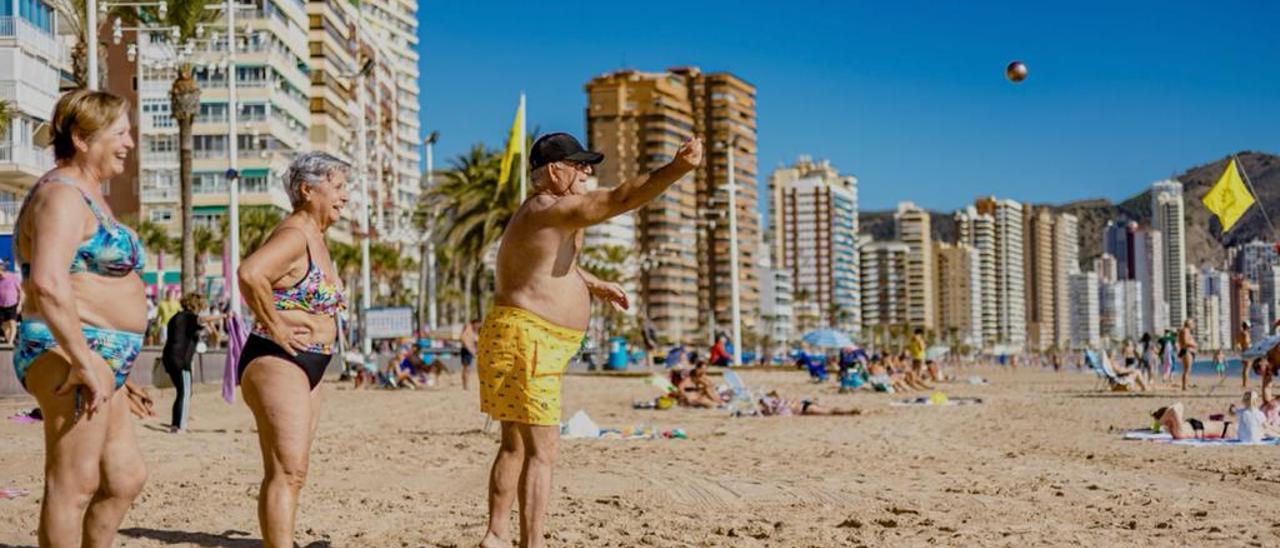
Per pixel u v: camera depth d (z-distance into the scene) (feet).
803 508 29.45
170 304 93.40
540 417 20.62
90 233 16.37
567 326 20.74
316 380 19.63
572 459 41.96
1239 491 32.99
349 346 178.19
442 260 287.07
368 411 73.77
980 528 26.00
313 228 19.81
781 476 36.35
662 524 26.55
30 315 16.46
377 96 369.09
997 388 128.36
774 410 73.46
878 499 31.09
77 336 15.89
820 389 122.31
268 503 19.01
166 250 211.82
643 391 110.42
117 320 16.71
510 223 20.90
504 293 20.88
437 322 384.06
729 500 30.86
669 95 631.15
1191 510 28.99
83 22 119.34
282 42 245.65
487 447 45.88
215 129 235.20
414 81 516.32
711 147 652.07
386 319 155.12
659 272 622.54
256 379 19.17
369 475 35.78
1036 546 23.75
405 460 40.40
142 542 23.86
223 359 105.40
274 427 19.01
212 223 236.02
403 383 112.37
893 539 24.54
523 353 20.48
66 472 16.43
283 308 19.19
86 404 16.19
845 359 117.70
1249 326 98.37
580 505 29.73
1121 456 43.55
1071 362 520.01
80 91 16.58
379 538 24.47
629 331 565.12
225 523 26.27
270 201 238.68
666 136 627.05
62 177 16.24
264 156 238.07
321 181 19.72
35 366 16.43
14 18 137.18
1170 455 43.80
